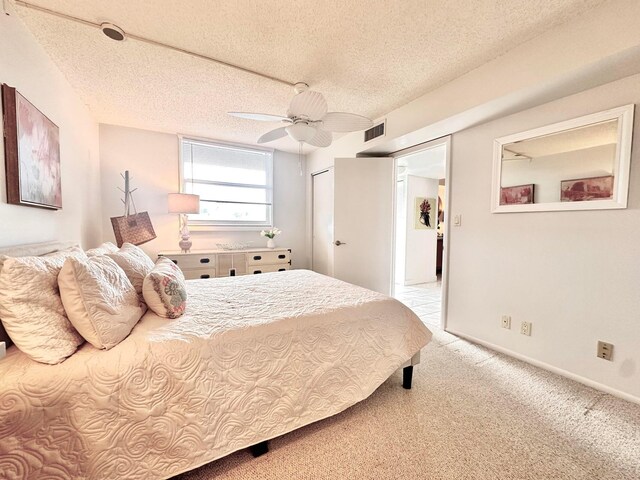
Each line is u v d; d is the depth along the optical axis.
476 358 2.27
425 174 5.24
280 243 4.51
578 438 1.40
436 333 2.82
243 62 2.02
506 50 1.88
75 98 2.46
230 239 4.09
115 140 3.31
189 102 2.68
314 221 4.62
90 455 0.92
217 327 1.29
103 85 2.34
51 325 0.98
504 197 2.30
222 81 2.29
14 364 0.94
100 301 1.08
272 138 2.55
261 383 1.24
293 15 1.55
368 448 1.34
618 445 1.35
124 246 1.97
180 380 1.08
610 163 1.73
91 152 2.95
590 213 1.84
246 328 1.29
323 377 1.41
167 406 1.05
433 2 1.46
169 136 3.60
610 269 1.76
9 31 1.45
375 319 1.64
